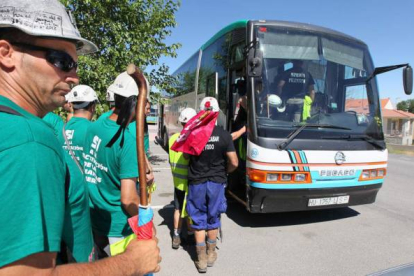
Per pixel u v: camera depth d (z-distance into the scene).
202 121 3.22
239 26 5.21
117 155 1.93
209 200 3.26
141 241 1.16
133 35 7.10
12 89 0.97
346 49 5.05
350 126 4.57
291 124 4.26
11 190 0.78
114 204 2.04
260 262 3.46
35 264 0.81
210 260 3.37
